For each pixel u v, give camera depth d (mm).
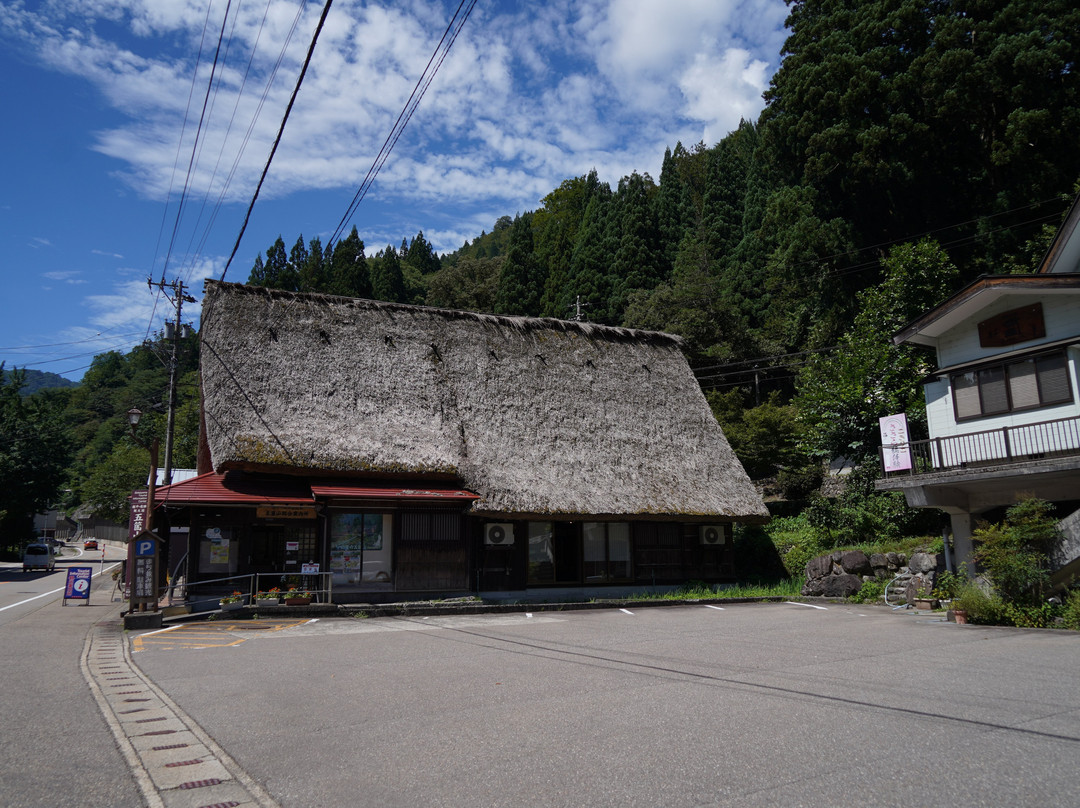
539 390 21703
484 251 130750
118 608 17859
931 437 17594
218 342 18188
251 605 15328
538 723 5914
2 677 8289
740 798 4117
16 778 4574
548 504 18500
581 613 16484
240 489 16547
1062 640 10430
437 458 18266
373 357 19906
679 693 7012
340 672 8500
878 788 4250
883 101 30188
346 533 17469
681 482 21328
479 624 14062
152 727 5902
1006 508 15922
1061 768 4566
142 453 50844
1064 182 26188
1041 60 25734
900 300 22922
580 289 47875
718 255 47906
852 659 8992
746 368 36562
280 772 4719
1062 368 14789
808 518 23234
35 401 49469
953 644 10289
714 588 20797
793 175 36250
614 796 4188
